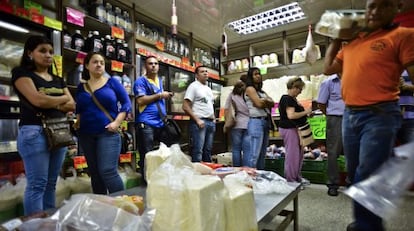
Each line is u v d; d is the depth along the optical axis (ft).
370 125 3.93
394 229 5.69
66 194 7.46
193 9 11.64
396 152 2.58
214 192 2.56
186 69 13.20
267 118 9.54
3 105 6.68
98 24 9.57
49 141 4.96
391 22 4.00
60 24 7.82
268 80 13.82
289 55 14.70
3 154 6.79
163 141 8.21
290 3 11.28
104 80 6.66
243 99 10.21
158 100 8.37
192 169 2.88
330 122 9.32
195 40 15.05
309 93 12.25
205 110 10.15
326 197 8.80
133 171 9.93
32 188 4.78
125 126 9.73
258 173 5.44
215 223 2.48
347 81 4.31
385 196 2.33
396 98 3.90
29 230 2.20
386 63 3.84
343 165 10.31
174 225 2.39
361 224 3.49
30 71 5.15
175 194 2.45
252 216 2.97
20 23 6.95
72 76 8.72
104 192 6.48
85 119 6.27
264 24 13.43
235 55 17.04
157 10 11.71
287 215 5.10
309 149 12.30
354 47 4.27
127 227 2.29
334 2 11.07
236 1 11.05
